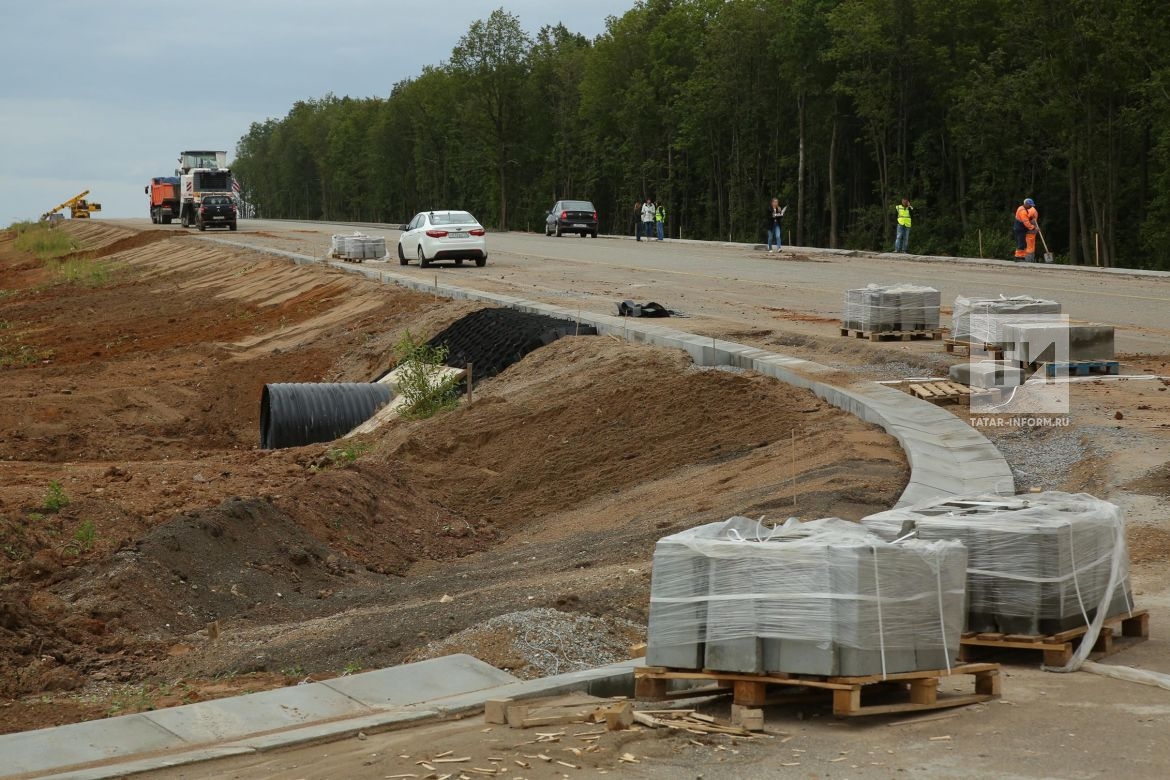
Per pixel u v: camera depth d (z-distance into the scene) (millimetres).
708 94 82250
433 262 41531
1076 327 17406
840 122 77812
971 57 65500
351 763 5949
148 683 9562
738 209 81375
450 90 114688
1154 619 8188
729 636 6391
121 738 6582
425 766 5789
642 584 9781
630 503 14938
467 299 29938
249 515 13664
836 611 6195
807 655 6215
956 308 19406
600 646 8398
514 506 16609
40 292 51781
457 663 7867
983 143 62219
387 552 14547
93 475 17734
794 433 15391
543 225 107125
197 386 28406
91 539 13500
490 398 20328
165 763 6059
